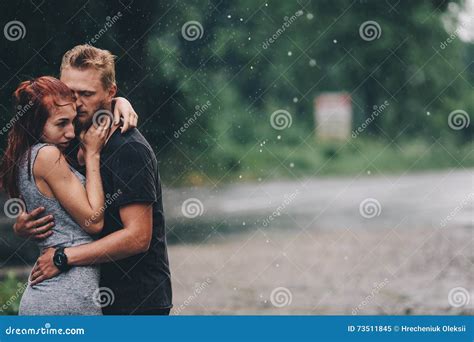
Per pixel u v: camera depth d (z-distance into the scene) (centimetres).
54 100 526
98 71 539
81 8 1048
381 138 4081
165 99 1242
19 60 1016
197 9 1423
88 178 528
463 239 1593
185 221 1770
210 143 1953
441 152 4119
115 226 534
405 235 1700
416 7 3991
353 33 3775
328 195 2781
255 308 983
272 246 1513
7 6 1009
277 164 3244
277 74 3344
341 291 1086
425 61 4081
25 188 523
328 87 3781
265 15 2327
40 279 521
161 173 1655
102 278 535
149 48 1145
